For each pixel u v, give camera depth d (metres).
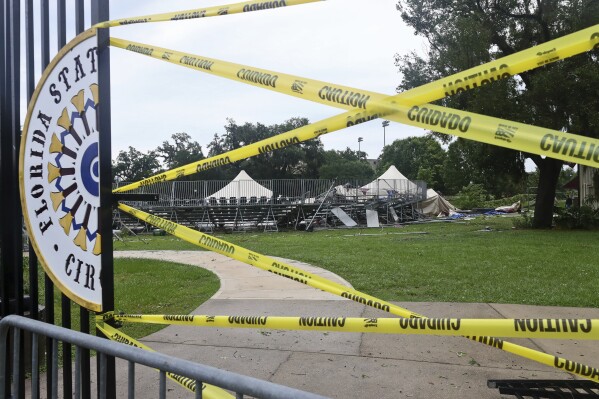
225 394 1.92
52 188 2.64
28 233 2.82
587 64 17.30
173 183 27.42
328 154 69.19
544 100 17.98
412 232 20.16
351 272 8.93
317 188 28.88
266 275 9.05
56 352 2.22
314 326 1.85
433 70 22.62
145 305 6.70
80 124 2.48
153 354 1.70
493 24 20.45
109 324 2.46
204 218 25.50
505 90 18.05
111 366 2.42
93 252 2.44
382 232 20.84
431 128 1.45
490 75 1.38
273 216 25.39
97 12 2.42
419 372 3.85
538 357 1.75
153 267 10.62
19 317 2.37
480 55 19.00
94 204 2.42
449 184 60.06
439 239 15.96
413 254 11.53
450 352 4.32
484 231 19.92
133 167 64.56
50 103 2.63
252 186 28.03
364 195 28.52
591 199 23.22
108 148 2.42
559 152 1.21
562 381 3.24
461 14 21.03
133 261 11.76
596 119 17.03
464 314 5.71
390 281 7.89
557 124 18.17
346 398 3.38
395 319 1.66
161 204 26.03
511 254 11.28
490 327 1.45
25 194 2.81
